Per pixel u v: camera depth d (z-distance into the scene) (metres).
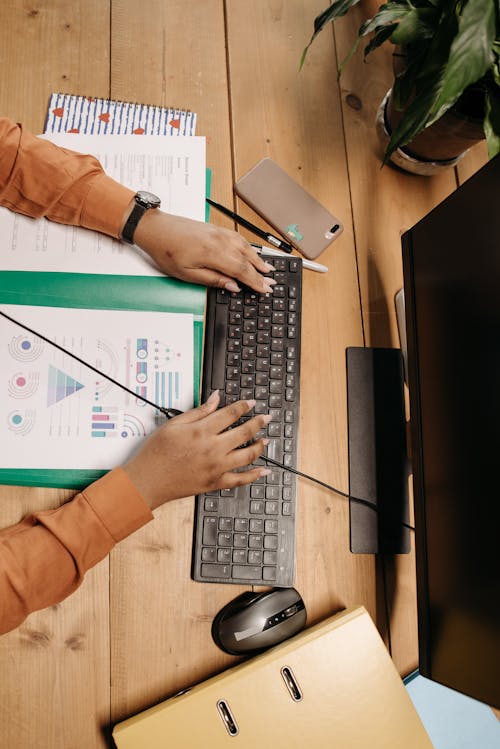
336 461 0.73
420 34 0.63
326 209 0.80
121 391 0.68
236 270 0.70
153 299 0.71
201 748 0.57
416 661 0.70
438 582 0.58
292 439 0.70
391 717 0.61
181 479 0.64
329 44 0.86
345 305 0.78
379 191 0.82
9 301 0.69
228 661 0.66
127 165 0.75
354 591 0.71
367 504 0.72
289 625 0.66
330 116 0.83
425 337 0.65
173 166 0.76
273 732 0.59
